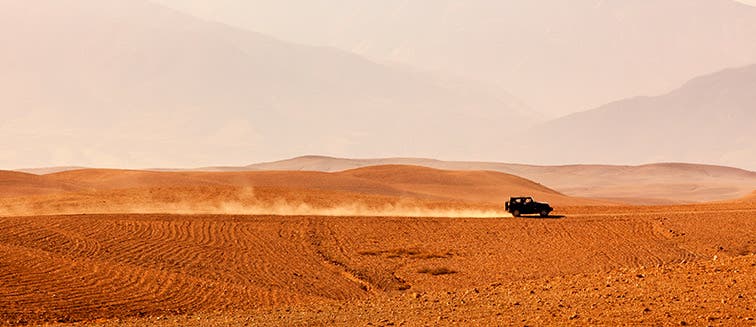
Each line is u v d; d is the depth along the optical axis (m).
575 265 65.38
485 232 81.69
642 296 31.61
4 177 165.88
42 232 68.38
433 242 77.31
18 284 44.62
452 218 90.12
